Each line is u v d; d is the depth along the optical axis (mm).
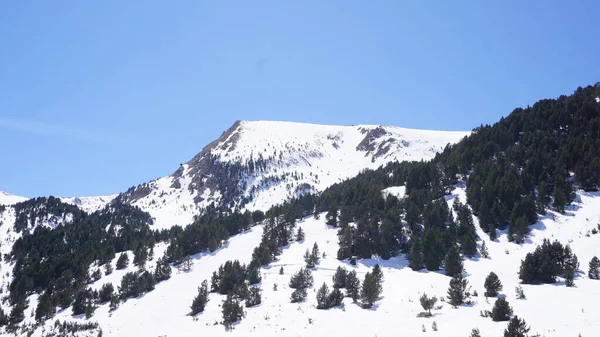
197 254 125188
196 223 142250
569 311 46781
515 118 152000
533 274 66312
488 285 60875
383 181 148375
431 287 70250
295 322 58469
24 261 160125
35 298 119188
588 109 137750
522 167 120938
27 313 106438
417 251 85938
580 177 107688
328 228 117562
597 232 83750
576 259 68812
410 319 53750
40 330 87938
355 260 91938
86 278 122500
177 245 124875
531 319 45781
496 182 107000
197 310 77438
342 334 50094
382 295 67875
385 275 81062
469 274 76875
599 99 147625
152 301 92125
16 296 115500
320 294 65562
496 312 47969
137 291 99812
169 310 83375
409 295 66312
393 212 101438
